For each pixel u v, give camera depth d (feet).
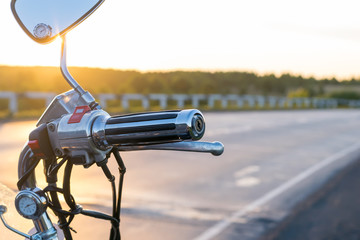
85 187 19.30
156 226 15.55
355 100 216.33
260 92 239.91
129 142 3.25
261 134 48.96
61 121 3.48
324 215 17.78
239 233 15.34
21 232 3.73
